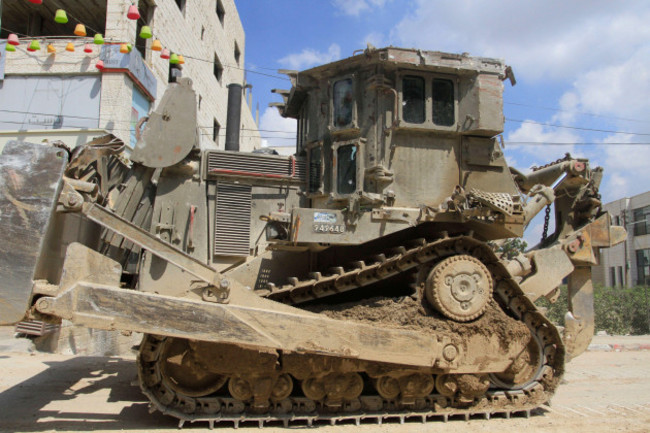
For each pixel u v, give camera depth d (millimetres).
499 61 7090
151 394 5629
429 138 6984
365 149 6832
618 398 7934
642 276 32656
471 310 6336
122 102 15688
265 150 7988
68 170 5449
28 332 8805
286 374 6043
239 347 5797
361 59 6883
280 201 7270
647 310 21188
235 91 9953
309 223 6188
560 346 6875
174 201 6832
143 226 6746
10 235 4824
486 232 7184
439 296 6250
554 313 20344
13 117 15758
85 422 5926
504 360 6438
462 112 6996
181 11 21641
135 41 17344
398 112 6781
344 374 6152
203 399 5859
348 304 6625
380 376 6152
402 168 6824
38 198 4918
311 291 6492
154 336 5582
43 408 6504
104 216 5332
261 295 6160
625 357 12328
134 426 5809
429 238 6996
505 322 6496
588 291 8562
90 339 11320
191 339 5355
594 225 8242
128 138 15938
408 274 6859
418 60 6836
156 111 6590
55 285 5230
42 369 8969
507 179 7203
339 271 6340
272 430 5758
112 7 16016
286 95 8875
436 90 7039
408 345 5934
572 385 8938
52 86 15836
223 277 5508
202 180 7023
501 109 6980
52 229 5184
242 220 7043
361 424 6137
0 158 4922
